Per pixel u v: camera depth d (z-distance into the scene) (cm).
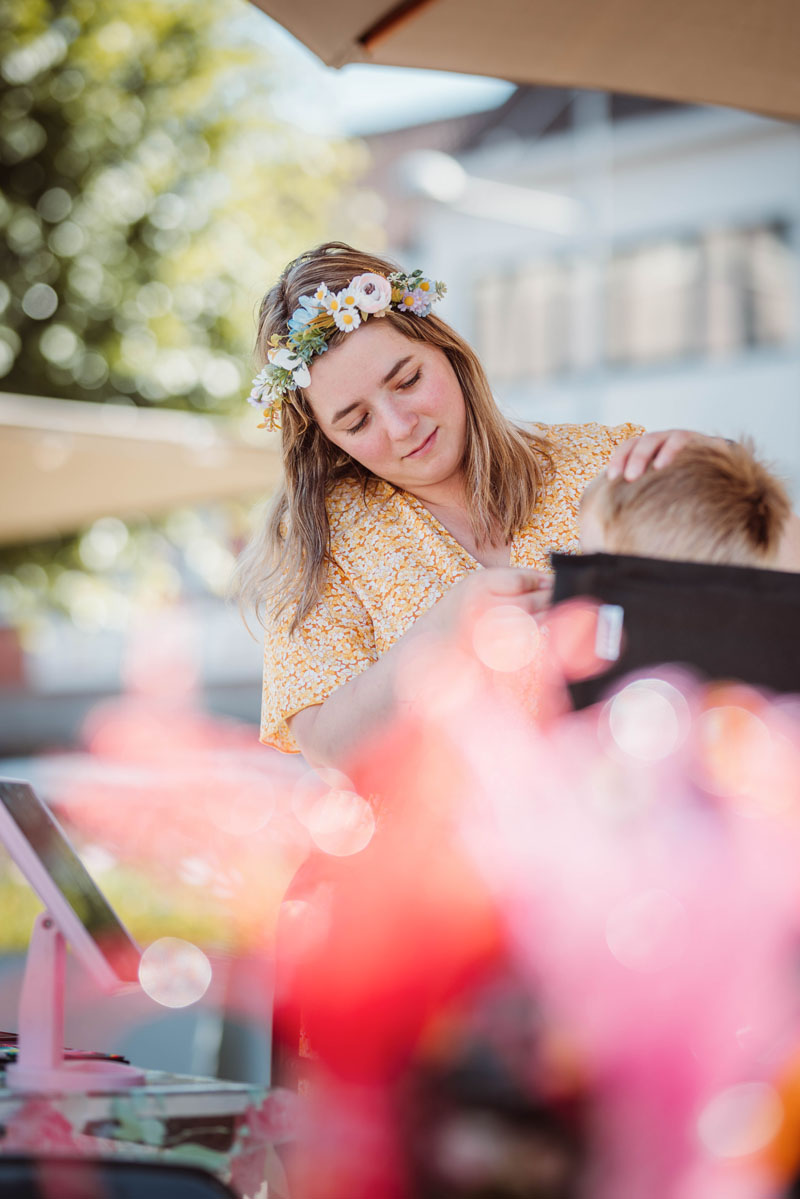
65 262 806
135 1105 112
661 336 1095
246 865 503
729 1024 94
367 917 113
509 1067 93
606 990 95
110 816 587
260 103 899
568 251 1134
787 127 1046
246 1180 102
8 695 1244
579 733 104
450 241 1188
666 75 206
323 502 169
